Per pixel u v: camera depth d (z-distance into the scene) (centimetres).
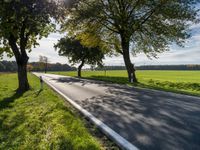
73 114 1005
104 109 1098
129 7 2942
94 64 6031
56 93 1867
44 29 2348
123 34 3105
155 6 2712
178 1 2723
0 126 919
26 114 1077
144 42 3097
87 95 1655
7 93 1995
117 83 2845
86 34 3300
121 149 600
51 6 1959
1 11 1784
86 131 735
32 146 662
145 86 2284
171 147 595
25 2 1814
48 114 1001
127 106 1156
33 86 2497
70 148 599
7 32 1866
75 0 2514
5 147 686
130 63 3161
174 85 3009
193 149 580
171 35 2831
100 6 2867
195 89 2594
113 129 761
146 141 642
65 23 3056
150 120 869
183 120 862
